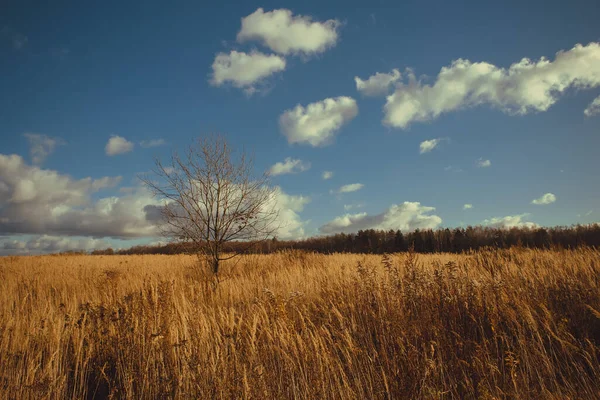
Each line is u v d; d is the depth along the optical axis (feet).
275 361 14.69
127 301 19.54
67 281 37.50
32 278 38.09
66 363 15.20
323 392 12.32
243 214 34.37
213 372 13.35
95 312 18.78
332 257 51.80
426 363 13.08
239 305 24.97
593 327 16.49
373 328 17.94
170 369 14.61
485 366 13.37
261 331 15.71
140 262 56.90
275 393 12.76
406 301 19.72
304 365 13.67
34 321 19.71
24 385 13.33
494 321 15.61
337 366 13.76
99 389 14.99
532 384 12.89
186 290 27.45
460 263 30.60
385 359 13.94
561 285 20.56
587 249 32.19
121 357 15.99
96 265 53.72
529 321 15.53
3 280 37.19
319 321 18.65
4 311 22.68
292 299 21.39
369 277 22.80
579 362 13.55
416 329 16.07
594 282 20.92
